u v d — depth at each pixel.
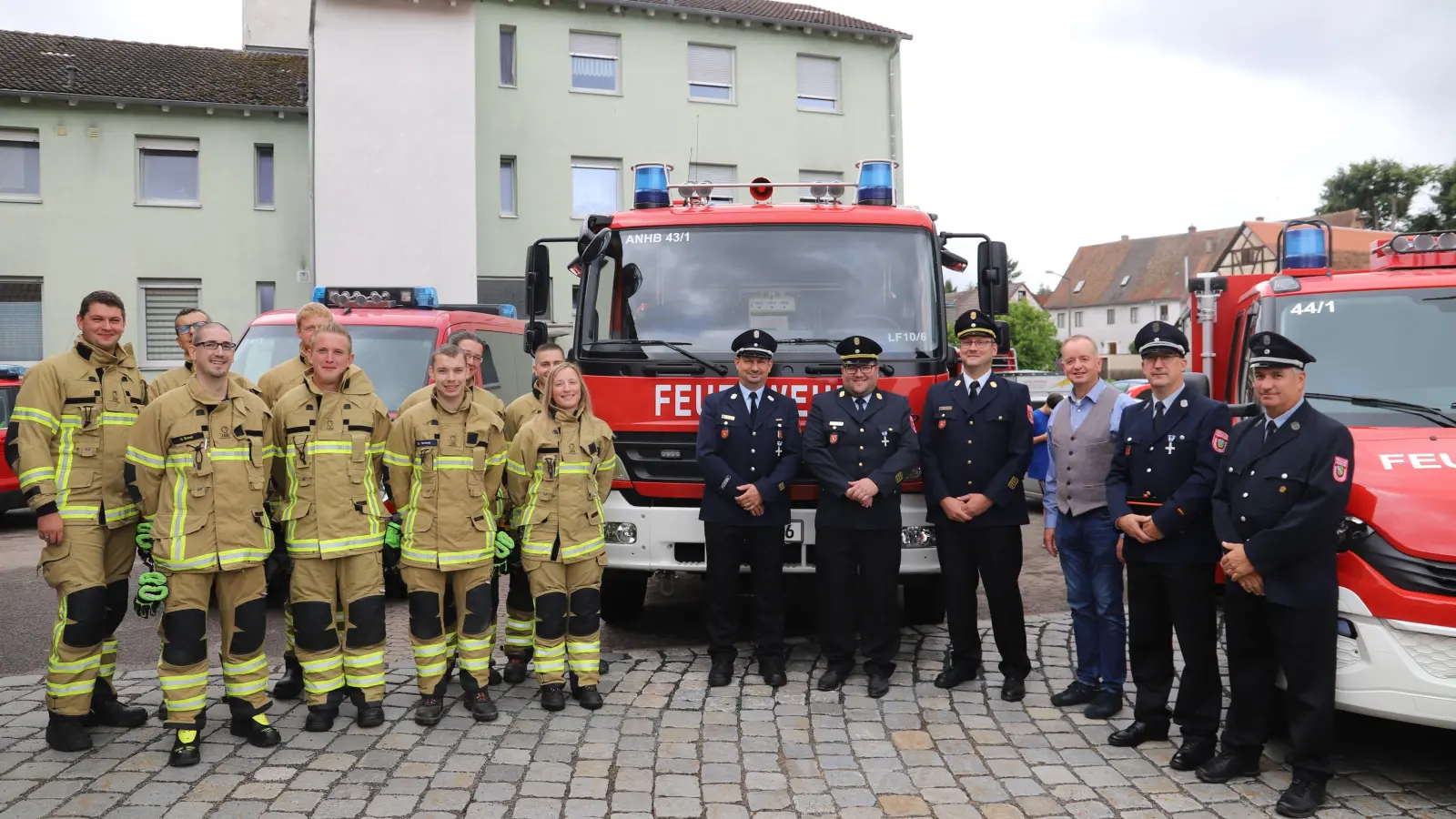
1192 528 4.80
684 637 7.32
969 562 5.93
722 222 6.77
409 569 5.39
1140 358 5.06
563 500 5.61
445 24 22.86
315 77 22.31
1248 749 4.60
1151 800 4.38
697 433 6.24
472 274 23.02
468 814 4.18
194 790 4.38
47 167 22.77
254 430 4.96
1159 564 4.88
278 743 4.96
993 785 4.53
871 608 5.91
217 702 5.62
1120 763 4.82
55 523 4.79
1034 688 5.96
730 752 4.93
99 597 4.91
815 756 4.88
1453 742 5.03
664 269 6.70
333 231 22.38
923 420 6.02
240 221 23.77
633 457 6.44
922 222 6.79
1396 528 4.28
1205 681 4.77
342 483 5.21
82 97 22.52
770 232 6.74
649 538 6.37
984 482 5.81
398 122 22.66
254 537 4.91
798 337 6.57
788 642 7.12
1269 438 4.38
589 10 24.86
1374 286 6.00
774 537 6.07
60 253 22.86
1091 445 5.52
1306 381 5.73
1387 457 4.75
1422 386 5.54
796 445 6.09
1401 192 63.34
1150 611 5.00
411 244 22.72
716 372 6.40
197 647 4.75
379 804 4.25
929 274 6.70
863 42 27.33
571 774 4.61
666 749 4.96
